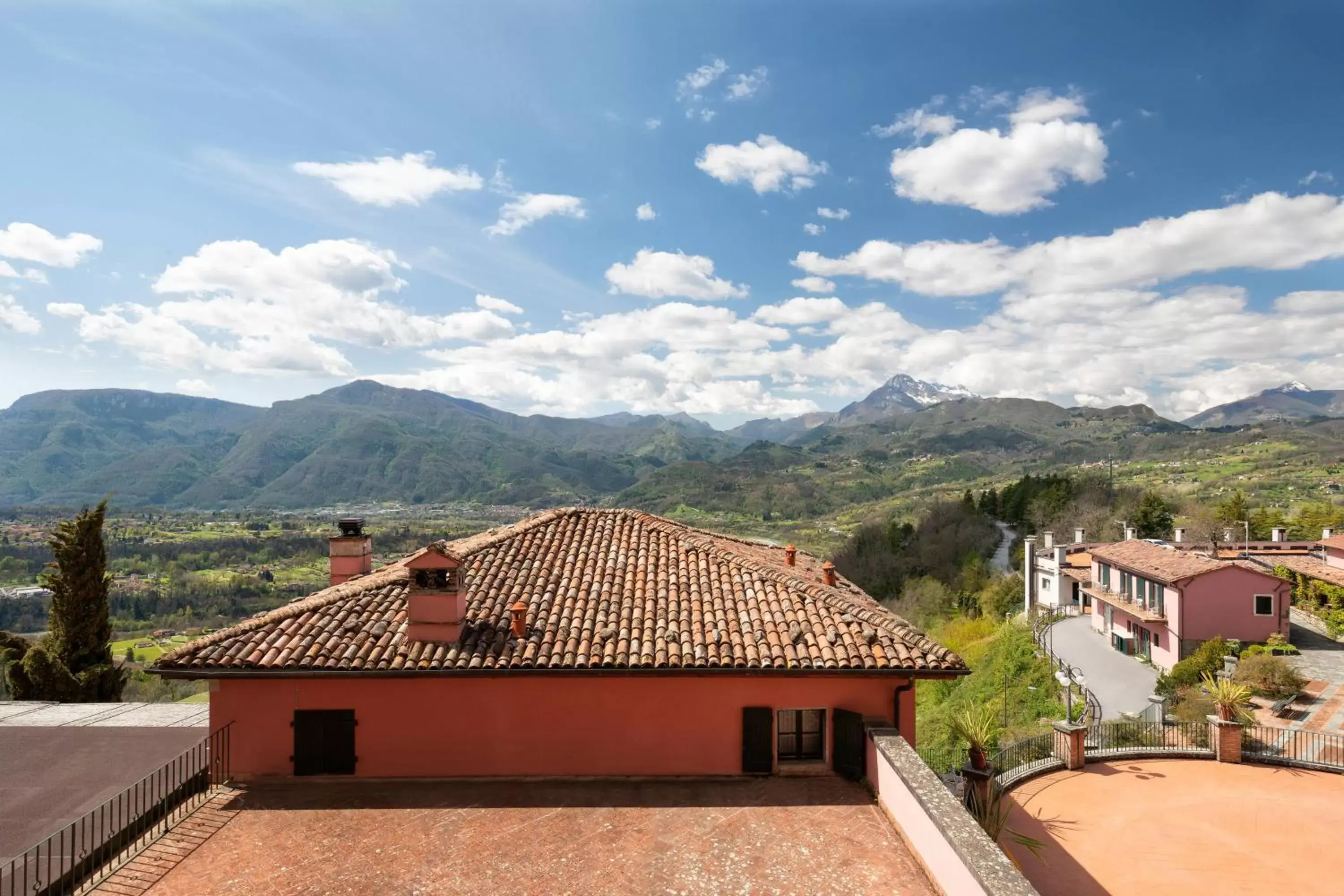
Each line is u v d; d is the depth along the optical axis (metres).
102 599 21.03
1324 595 36.22
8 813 9.69
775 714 10.94
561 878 8.24
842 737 10.88
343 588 13.49
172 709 14.77
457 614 11.04
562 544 14.95
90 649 20.59
